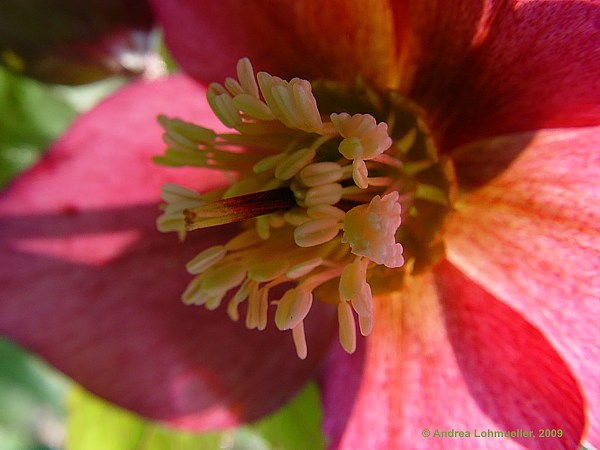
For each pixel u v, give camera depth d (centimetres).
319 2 6
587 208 5
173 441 8
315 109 5
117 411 8
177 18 6
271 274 5
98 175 7
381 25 6
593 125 5
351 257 6
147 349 7
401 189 6
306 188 5
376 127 5
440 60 6
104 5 7
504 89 5
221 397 7
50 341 7
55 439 13
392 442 6
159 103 7
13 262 7
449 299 6
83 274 7
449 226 6
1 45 7
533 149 5
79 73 7
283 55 6
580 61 5
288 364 7
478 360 6
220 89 6
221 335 7
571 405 5
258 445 9
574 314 5
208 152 6
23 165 8
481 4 5
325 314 7
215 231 7
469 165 6
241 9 6
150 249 7
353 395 6
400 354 6
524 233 5
